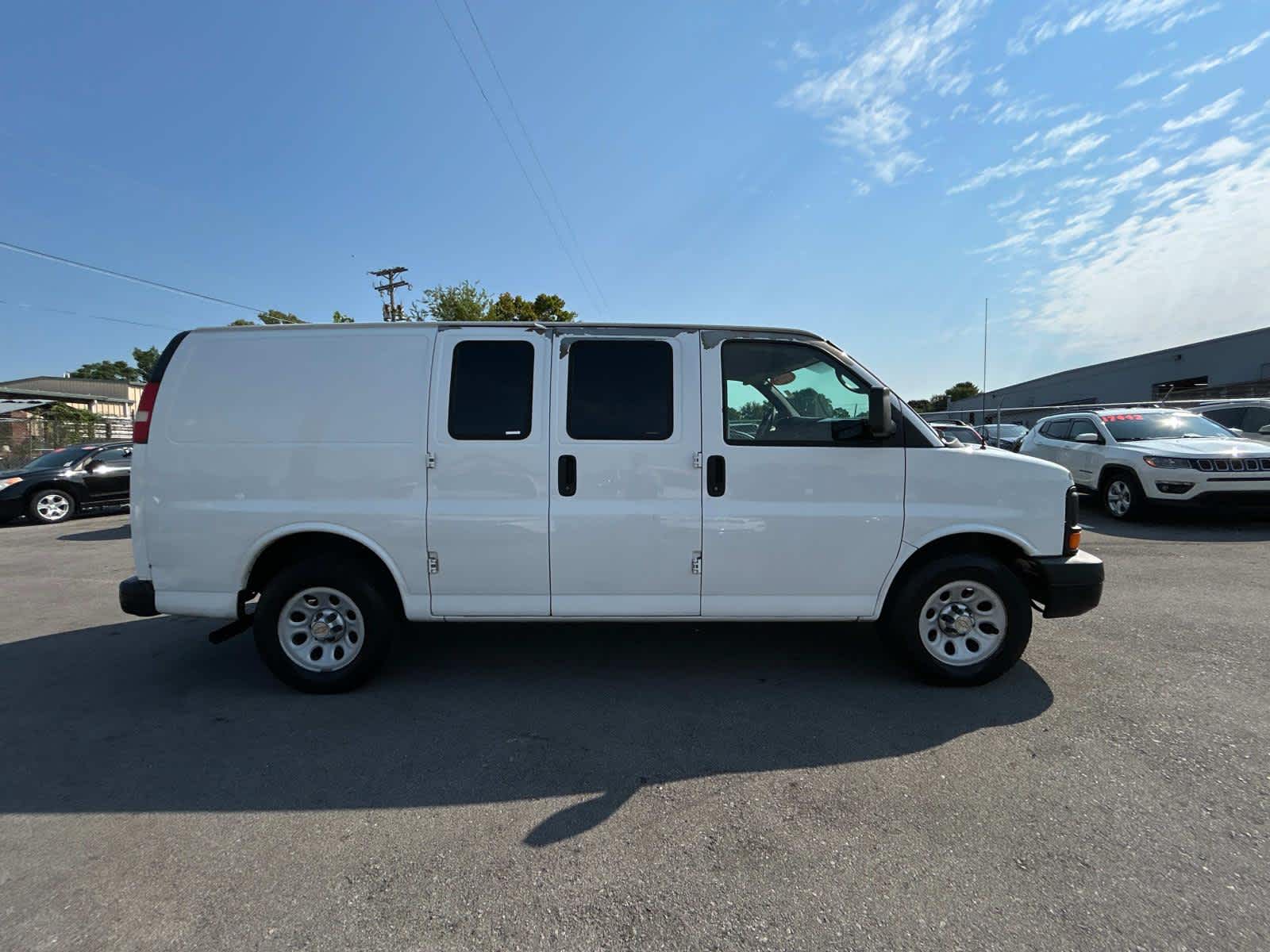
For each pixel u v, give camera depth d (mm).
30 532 11211
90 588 6715
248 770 2980
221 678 4133
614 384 3764
